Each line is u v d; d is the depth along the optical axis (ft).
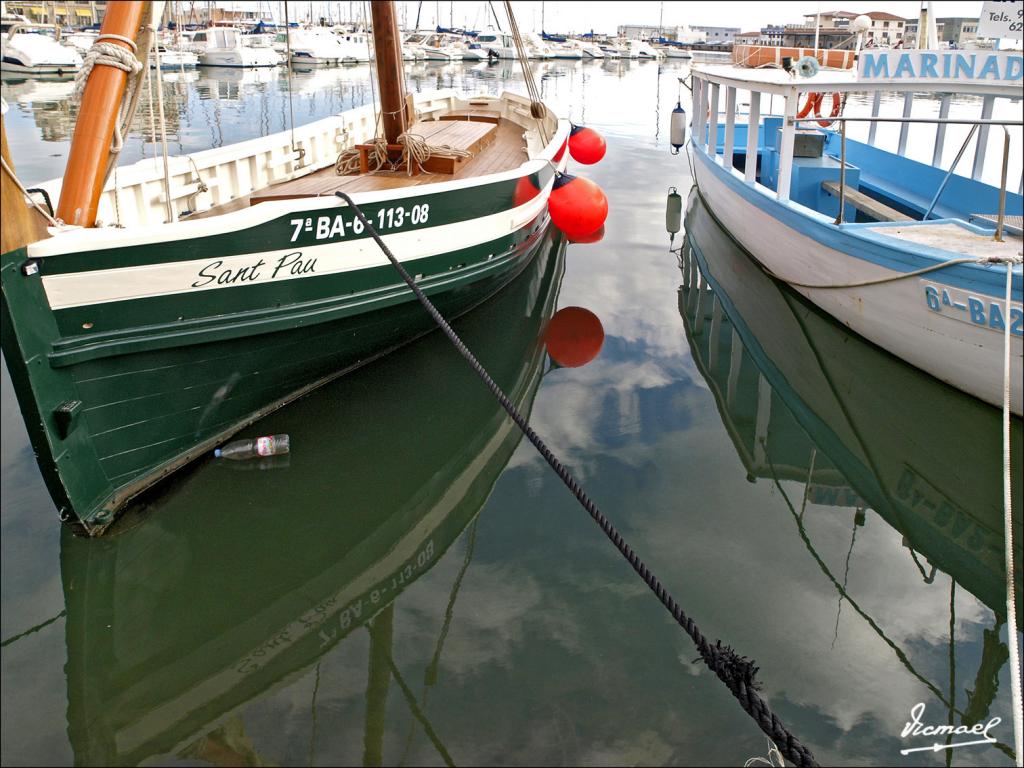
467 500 16.66
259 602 13.67
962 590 14.17
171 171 20.66
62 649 12.45
